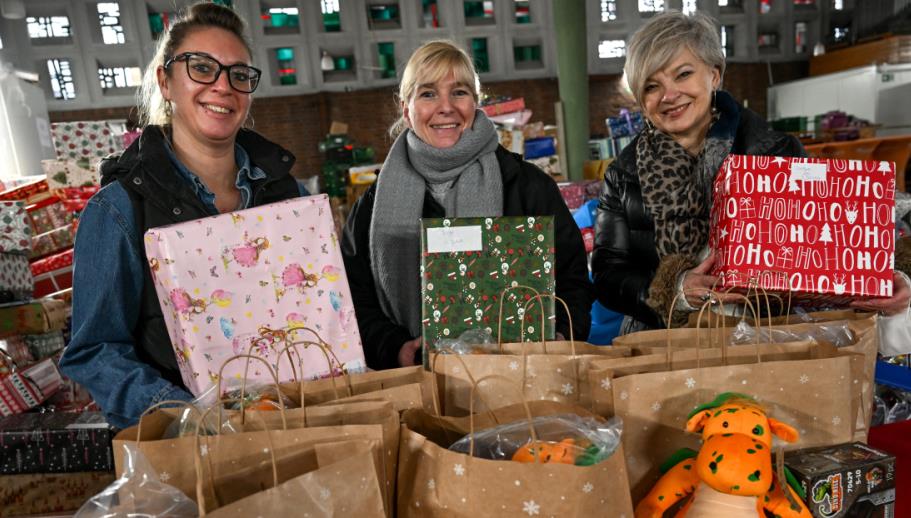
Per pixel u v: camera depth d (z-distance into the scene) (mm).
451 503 847
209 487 827
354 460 768
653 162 1547
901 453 1201
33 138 4121
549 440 931
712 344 1242
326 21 10227
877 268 1207
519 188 1592
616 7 10836
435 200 1610
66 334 2539
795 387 1018
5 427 1188
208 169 1318
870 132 7562
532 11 10766
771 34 11414
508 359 1139
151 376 1086
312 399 1083
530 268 1245
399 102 1707
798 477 939
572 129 6730
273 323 1123
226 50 1230
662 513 963
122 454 844
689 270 1361
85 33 9211
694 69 1447
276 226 1133
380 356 1487
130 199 1179
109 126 3348
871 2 10586
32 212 2934
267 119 10359
